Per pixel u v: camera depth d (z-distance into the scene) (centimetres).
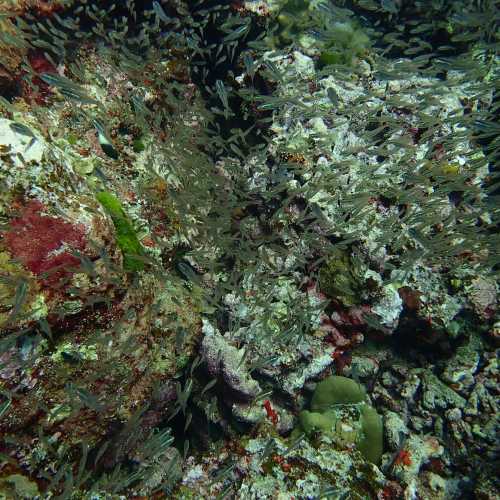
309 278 84
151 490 69
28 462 58
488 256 80
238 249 83
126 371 65
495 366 82
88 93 89
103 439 66
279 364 77
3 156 54
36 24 88
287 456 69
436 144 91
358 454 71
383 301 80
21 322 53
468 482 75
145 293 69
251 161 89
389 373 87
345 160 85
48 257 55
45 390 57
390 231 79
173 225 86
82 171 79
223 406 75
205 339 75
